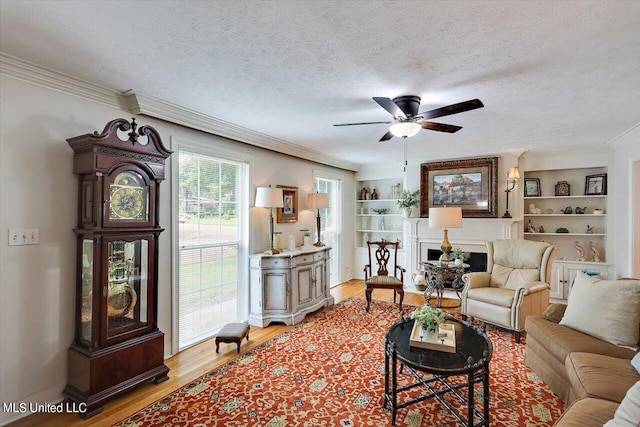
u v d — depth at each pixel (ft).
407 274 19.60
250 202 13.58
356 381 8.71
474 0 4.90
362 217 22.48
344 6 5.08
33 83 7.44
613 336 7.45
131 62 7.08
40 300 7.59
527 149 16.17
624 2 4.89
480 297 12.37
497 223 17.13
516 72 7.43
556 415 7.20
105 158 7.70
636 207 13.12
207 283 11.93
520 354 10.36
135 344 8.28
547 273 12.23
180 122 10.25
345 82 8.07
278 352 10.54
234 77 7.83
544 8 5.07
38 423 7.06
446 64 7.06
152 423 7.00
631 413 3.82
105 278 7.78
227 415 7.26
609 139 14.06
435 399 7.83
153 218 8.77
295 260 13.65
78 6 5.11
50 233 7.74
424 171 19.10
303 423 6.98
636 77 7.65
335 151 16.98
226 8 5.16
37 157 7.54
